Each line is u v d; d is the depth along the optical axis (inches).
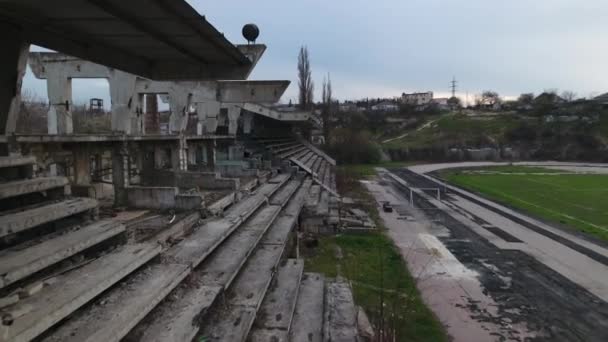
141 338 193.2
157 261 274.8
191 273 279.3
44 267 189.2
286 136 1895.9
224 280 278.4
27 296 178.1
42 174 388.8
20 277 173.5
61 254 201.5
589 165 2522.1
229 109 1088.8
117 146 465.7
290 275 363.9
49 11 194.5
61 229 245.1
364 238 751.1
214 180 616.1
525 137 3235.7
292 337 268.8
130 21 210.2
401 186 1619.1
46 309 165.9
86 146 446.3
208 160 924.0
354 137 2657.5
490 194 1417.3
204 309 228.2
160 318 215.3
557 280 596.1
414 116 4387.3
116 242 265.1
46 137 362.6
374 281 543.5
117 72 586.2
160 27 223.9
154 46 265.3
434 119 4192.9
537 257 706.8
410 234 847.7
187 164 800.9
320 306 321.1
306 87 2303.2
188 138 728.3
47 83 586.2
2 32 214.8
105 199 517.3
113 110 596.7
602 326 454.0
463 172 2187.5
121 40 250.1
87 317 185.3
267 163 1027.3
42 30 224.5
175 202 449.1
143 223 378.3
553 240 820.6
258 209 569.6
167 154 786.8
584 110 3599.9
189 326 206.8
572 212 1111.0
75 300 177.9
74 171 437.7
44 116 837.8
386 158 2805.1
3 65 225.9
